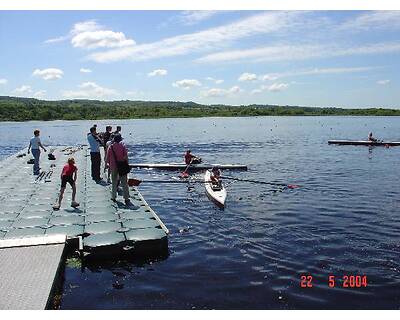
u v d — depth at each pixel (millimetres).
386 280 10219
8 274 8891
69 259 11086
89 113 157750
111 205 14867
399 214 16375
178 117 176125
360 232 13984
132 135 69875
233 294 9516
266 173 27750
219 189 19859
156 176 26766
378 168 29672
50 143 57188
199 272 10695
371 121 131125
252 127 97188
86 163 26797
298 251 12195
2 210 14250
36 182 19719
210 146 49438
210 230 14289
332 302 9141
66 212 13945
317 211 16875
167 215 16406
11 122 135375
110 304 9016
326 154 39312
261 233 13914
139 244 11312
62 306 8875
